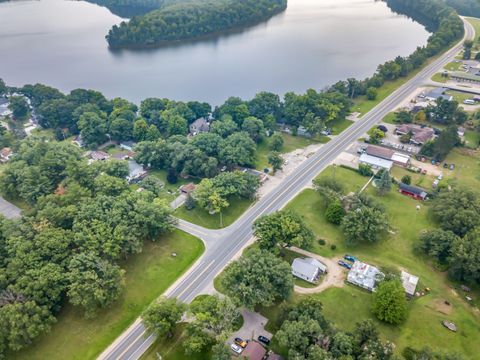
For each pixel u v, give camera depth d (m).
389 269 103.88
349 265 107.56
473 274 95.56
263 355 81.50
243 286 89.25
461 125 178.50
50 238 100.56
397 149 164.75
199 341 81.69
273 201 136.50
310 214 128.75
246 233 122.12
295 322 79.56
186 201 133.88
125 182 135.88
